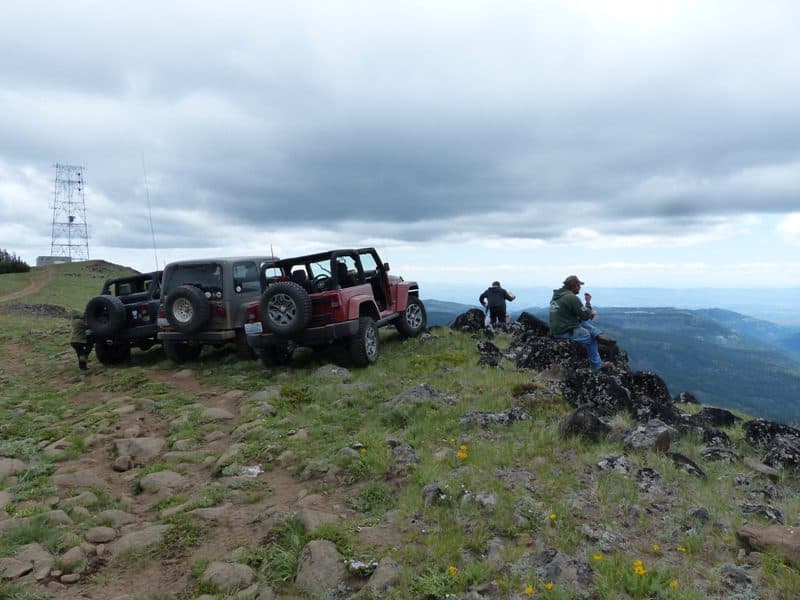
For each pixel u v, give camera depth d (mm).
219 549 4648
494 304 16375
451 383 9492
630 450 6152
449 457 6059
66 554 4605
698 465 5891
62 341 18531
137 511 5668
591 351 10602
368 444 6645
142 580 4316
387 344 13812
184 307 11961
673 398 10875
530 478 5461
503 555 4070
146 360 14109
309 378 10492
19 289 46562
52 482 6344
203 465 6750
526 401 7750
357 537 4574
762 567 3797
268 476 6277
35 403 10570
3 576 4281
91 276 60656
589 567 3861
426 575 3932
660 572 3777
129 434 8102
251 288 12914
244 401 9328
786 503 5082
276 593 3992
